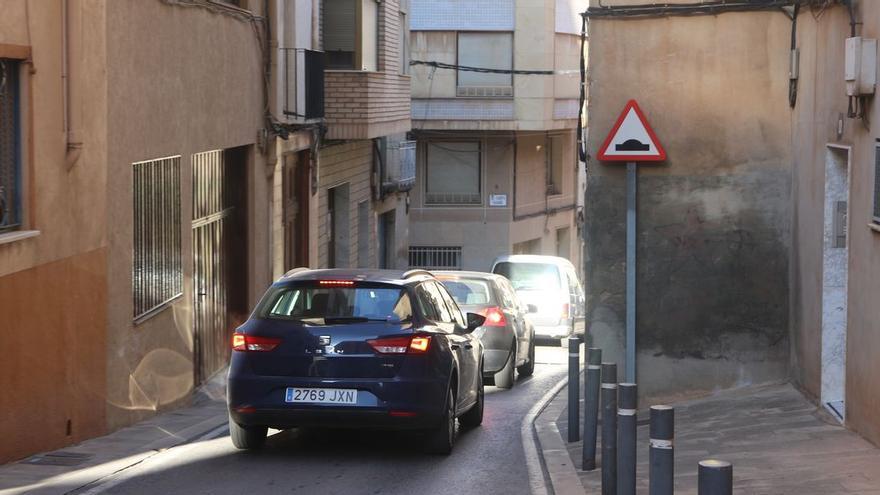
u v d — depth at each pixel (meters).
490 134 43.25
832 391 11.27
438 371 10.77
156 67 13.91
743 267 12.62
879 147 9.52
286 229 22.61
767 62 12.41
